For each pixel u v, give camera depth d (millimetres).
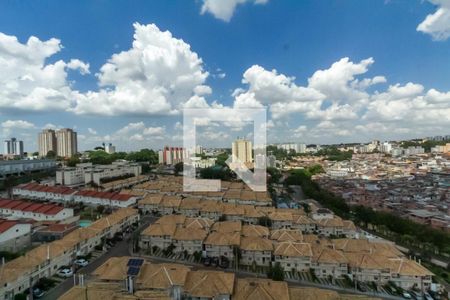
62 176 174250
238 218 114000
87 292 49812
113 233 93125
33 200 135875
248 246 78875
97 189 159375
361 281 69625
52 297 57844
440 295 65312
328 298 53219
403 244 100625
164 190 155250
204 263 77000
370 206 144750
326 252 74750
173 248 84688
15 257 73438
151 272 58750
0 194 150625
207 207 122812
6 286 55500
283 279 67938
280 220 107375
